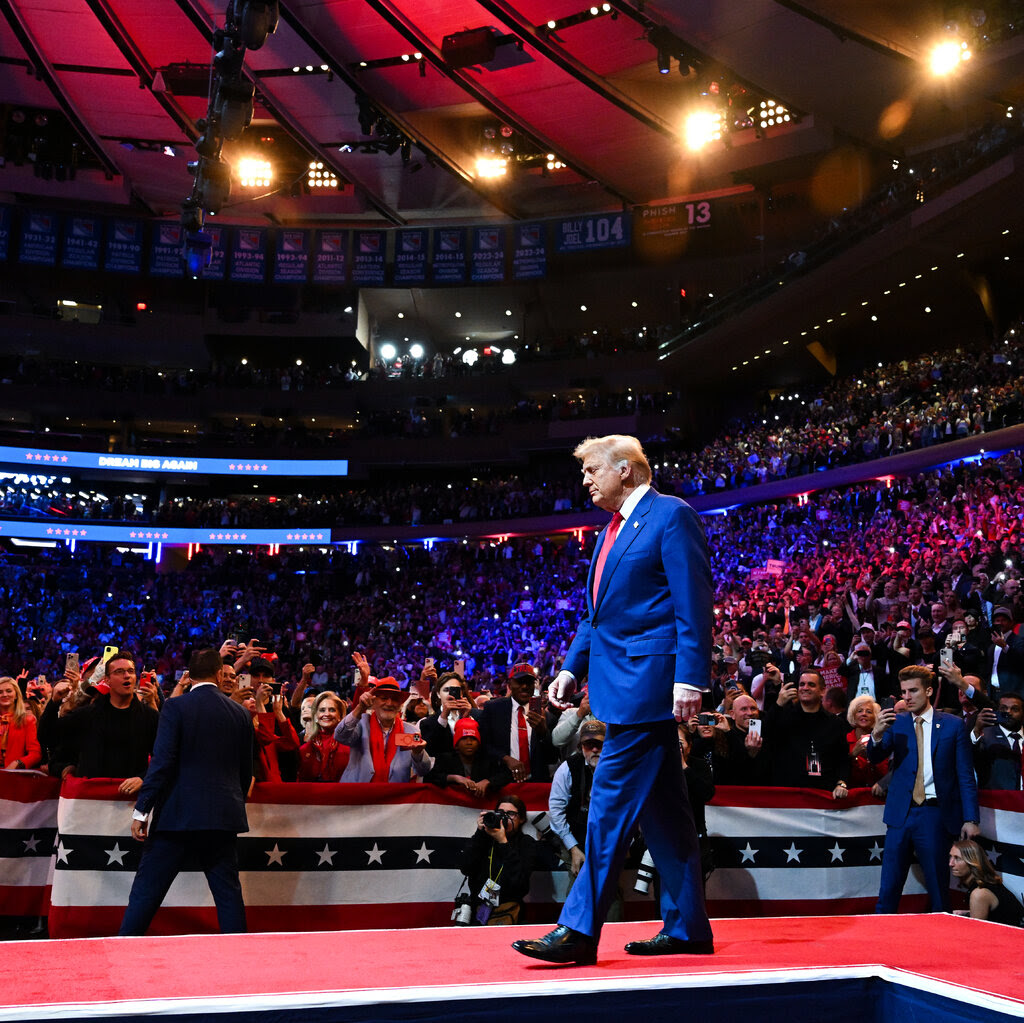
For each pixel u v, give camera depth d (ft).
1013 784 24.85
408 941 11.02
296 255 133.28
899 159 104.37
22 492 122.01
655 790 11.03
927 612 49.06
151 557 123.03
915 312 105.50
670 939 10.75
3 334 131.44
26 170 125.59
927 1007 8.96
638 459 12.06
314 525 122.62
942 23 83.20
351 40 99.55
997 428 78.28
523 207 129.80
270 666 24.32
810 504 88.48
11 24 98.99
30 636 102.37
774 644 51.06
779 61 92.32
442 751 22.95
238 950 10.24
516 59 99.81
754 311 109.19
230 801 17.34
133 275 132.36
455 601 105.29
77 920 19.63
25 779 21.53
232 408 134.31
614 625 11.39
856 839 23.02
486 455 130.41
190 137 113.60
